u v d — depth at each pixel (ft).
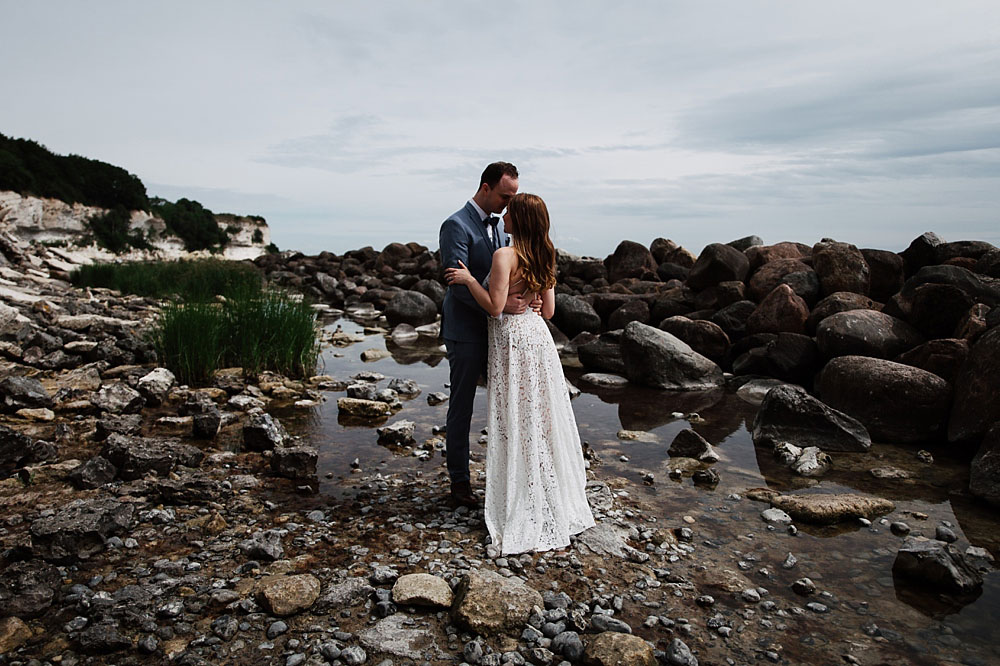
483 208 13.26
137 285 54.54
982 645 9.00
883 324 25.11
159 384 21.79
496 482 12.50
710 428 21.21
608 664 8.12
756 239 47.14
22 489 13.78
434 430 19.79
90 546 11.09
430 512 13.42
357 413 21.84
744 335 32.58
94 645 8.30
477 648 8.45
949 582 10.52
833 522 13.48
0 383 19.58
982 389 18.15
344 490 14.73
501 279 11.78
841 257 32.58
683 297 38.63
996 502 14.34
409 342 40.52
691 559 11.58
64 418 19.22
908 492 15.40
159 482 13.84
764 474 16.60
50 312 32.04
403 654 8.46
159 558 11.08
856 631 9.33
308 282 71.77
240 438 18.47
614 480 15.83
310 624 9.13
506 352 12.24
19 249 60.23
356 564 10.96
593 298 41.22
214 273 59.82
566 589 10.34
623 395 26.40
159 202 248.93
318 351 30.27
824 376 22.61
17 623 8.75
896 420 19.76
